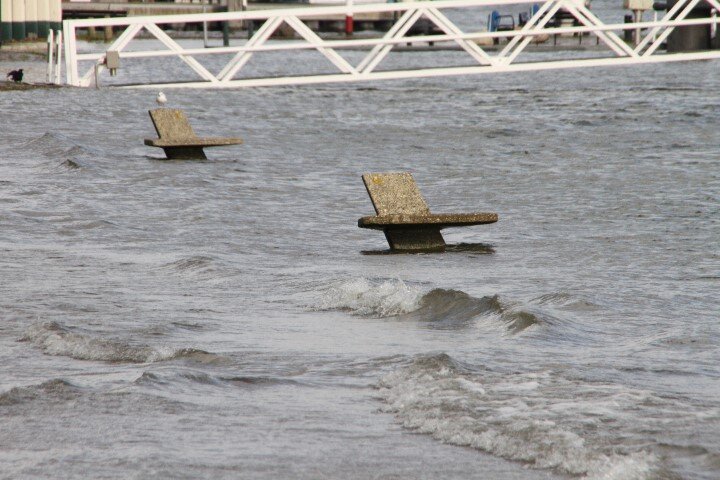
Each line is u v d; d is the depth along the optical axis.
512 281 39.59
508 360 26.27
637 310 33.91
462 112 141.38
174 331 30.20
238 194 66.75
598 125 122.50
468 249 48.31
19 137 95.31
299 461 18.58
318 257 46.03
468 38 175.25
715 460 17.78
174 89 168.00
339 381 24.31
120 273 40.62
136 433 20.09
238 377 24.42
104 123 114.06
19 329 30.50
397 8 174.00
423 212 48.25
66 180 69.88
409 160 90.50
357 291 35.12
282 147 99.06
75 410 21.56
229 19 170.88
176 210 59.22
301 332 30.17
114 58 168.75
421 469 18.19
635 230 53.75
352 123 125.00
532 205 64.19
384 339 29.08
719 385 23.91
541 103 155.25
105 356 27.02
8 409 21.67
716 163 85.56
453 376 23.86
